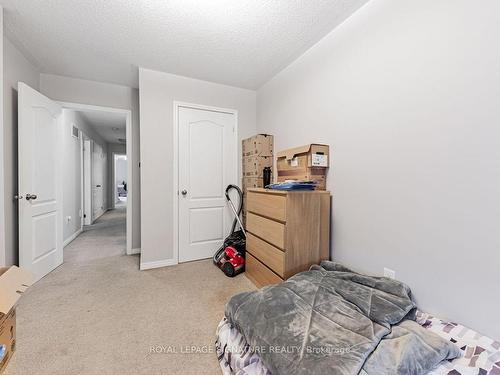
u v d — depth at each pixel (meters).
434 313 1.36
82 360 1.31
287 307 1.32
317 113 2.20
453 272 1.28
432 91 1.35
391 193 1.57
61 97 2.89
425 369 0.95
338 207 1.98
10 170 2.14
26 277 0.92
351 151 1.86
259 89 3.20
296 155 2.22
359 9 1.77
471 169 1.20
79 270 2.62
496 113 1.12
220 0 1.67
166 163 2.78
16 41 2.16
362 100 1.76
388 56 1.58
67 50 2.31
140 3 1.70
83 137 4.91
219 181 3.10
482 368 0.98
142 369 1.25
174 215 2.82
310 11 1.78
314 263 1.96
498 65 1.11
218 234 3.10
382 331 1.10
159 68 2.66
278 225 1.91
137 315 1.74
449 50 1.27
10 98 2.17
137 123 3.29
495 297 1.13
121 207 8.75
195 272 2.58
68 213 3.85
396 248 1.55
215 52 2.34
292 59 2.47
